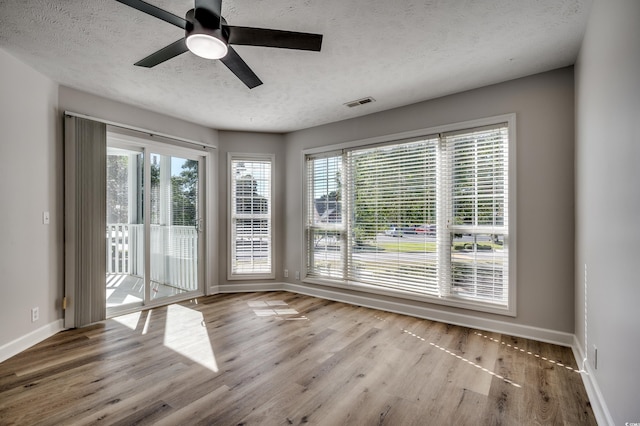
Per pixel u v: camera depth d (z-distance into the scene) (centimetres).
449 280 321
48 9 187
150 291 373
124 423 162
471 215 308
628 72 130
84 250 305
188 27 170
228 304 389
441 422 164
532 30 211
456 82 292
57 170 291
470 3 184
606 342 161
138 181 374
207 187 437
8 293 239
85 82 291
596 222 184
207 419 166
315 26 206
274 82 293
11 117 243
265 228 466
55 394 189
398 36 219
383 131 369
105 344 264
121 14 193
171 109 365
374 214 376
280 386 199
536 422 165
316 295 429
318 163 435
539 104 272
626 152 133
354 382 204
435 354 246
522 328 279
